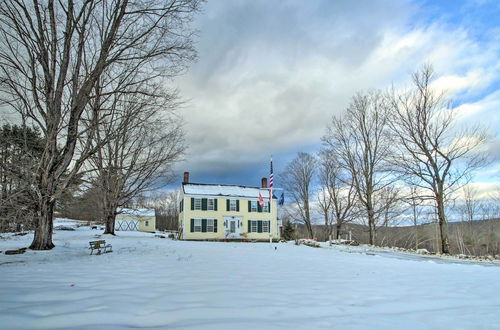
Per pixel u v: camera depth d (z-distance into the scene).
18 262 10.31
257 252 17.03
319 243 27.78
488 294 6.38
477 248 34.59
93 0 14.32
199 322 3.79
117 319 3.86
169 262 10.63
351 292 6.12
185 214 36.41
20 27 13.42
